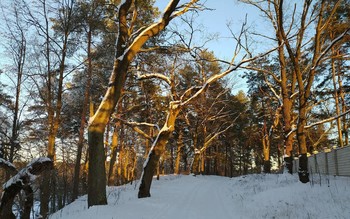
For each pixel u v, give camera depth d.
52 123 17.81
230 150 64.56
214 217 10.96
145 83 25.61
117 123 26.03
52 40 17.91
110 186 24.36
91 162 12.29
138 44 13.48
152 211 11.50
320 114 34.16
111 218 9.77
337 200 10.55
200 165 55.44
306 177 14.59
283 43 15.61
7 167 7.13
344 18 18.23
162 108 30.84
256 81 38.72
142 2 18.56
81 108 28.11
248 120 52.97
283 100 21.45
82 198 19.22
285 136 21.31
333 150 18.64
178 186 24.33
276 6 18.70
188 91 16.83
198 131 43.28
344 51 25.12
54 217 12.76
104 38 21.94
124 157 44.66
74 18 18.73
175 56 17.25
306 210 10.30
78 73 23.67
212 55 26.36
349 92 31.47
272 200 12.84
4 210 6.56
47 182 12.70
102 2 18.58
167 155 49.44
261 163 61.03
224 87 33.16
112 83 13.01
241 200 15.05
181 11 14.61
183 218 10.50
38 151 21.70
